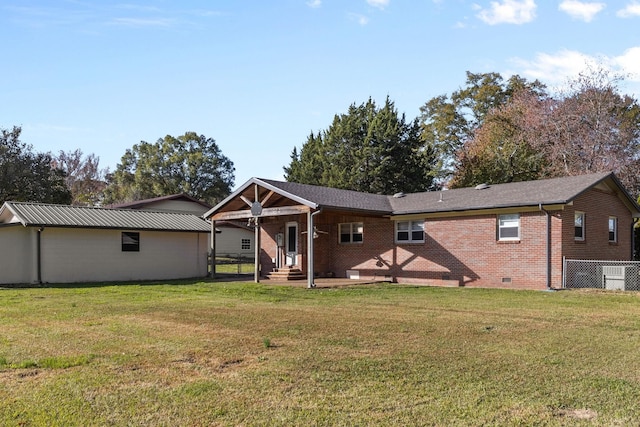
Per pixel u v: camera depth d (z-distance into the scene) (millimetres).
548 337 8812
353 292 17141
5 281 21203
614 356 7379
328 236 25125
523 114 39344
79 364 6934
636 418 4891
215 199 68062
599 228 20797
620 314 11625
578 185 19359
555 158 35969
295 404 5309
